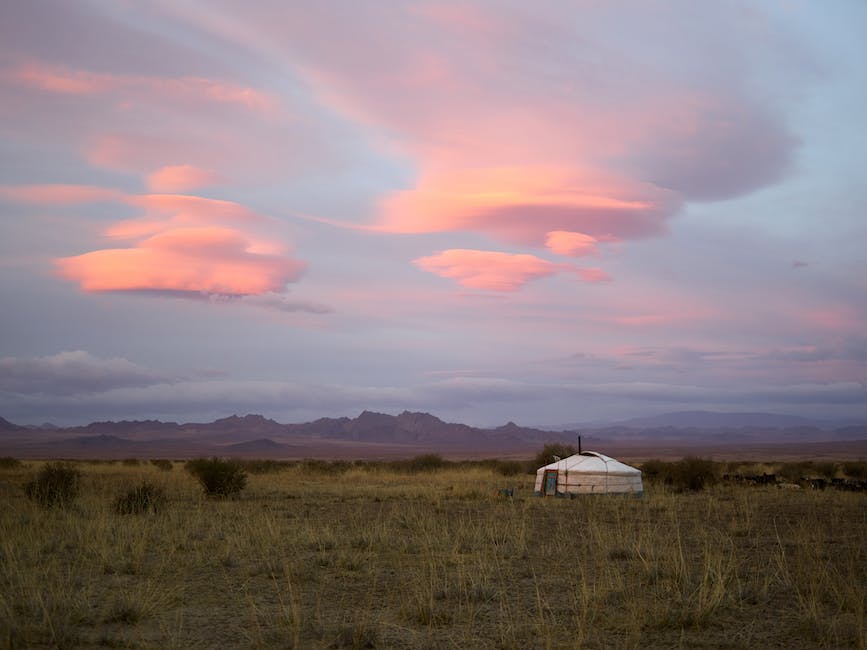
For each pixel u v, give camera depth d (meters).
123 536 18.42
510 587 13.35
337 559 15.94
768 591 12.99
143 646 9.55
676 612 11.18
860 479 54.66
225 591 13.09
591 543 18.45
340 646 9.72
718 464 64.94
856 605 11.48
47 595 12.24
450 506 29.61
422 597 11.98
